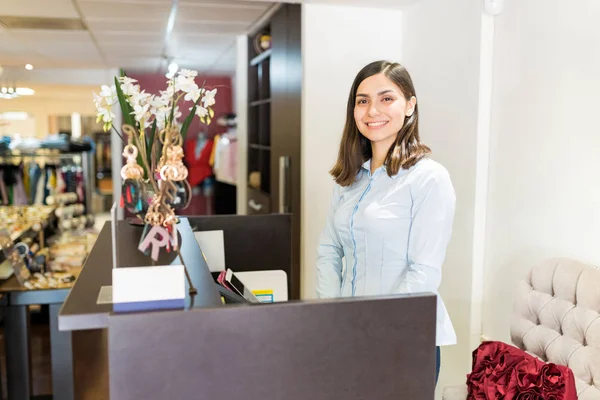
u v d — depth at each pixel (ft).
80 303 4.35
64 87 25.40
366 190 6.67
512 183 9.59
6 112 27.48
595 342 6.73
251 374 4.31
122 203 6.22
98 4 12.65
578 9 8.12
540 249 8.96
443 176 6.13
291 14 13.23
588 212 8.02
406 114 6.46
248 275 7.98
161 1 12.46
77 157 23.49
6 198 22.07
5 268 10.72
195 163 24.97
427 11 11.81
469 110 10.36
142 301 4.19
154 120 5.85
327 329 4.42
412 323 4.58
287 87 13.88
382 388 4.58
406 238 6.33
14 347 10.09
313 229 13.05
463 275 10.63
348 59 12.81
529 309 7.77
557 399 5.84
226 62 22.36
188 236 6.98
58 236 15.96
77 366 11.98
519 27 9.33
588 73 7.97
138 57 20.94
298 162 13.29
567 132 8.37
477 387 6.42
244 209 19.11
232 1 12.65
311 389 4.43
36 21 14.39
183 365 4.19
